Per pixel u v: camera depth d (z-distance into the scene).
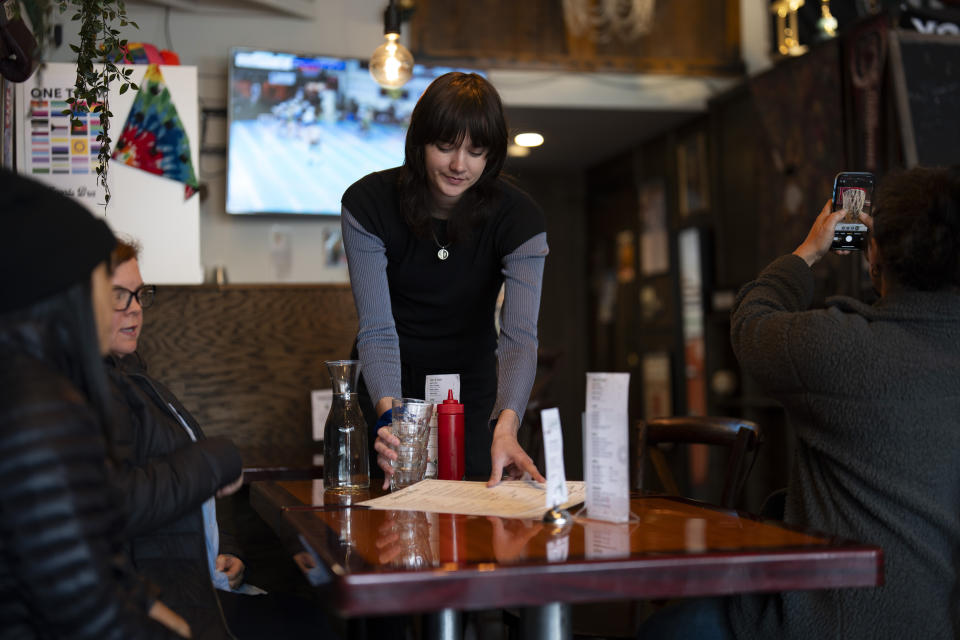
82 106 2.87
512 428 1.87
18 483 0.96
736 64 6.11
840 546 1.19
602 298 8.09
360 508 1.59
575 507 1.55
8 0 2.53
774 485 5.64
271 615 1.75
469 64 5.65
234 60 4.75
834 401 1.45
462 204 2.05
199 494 1.35
